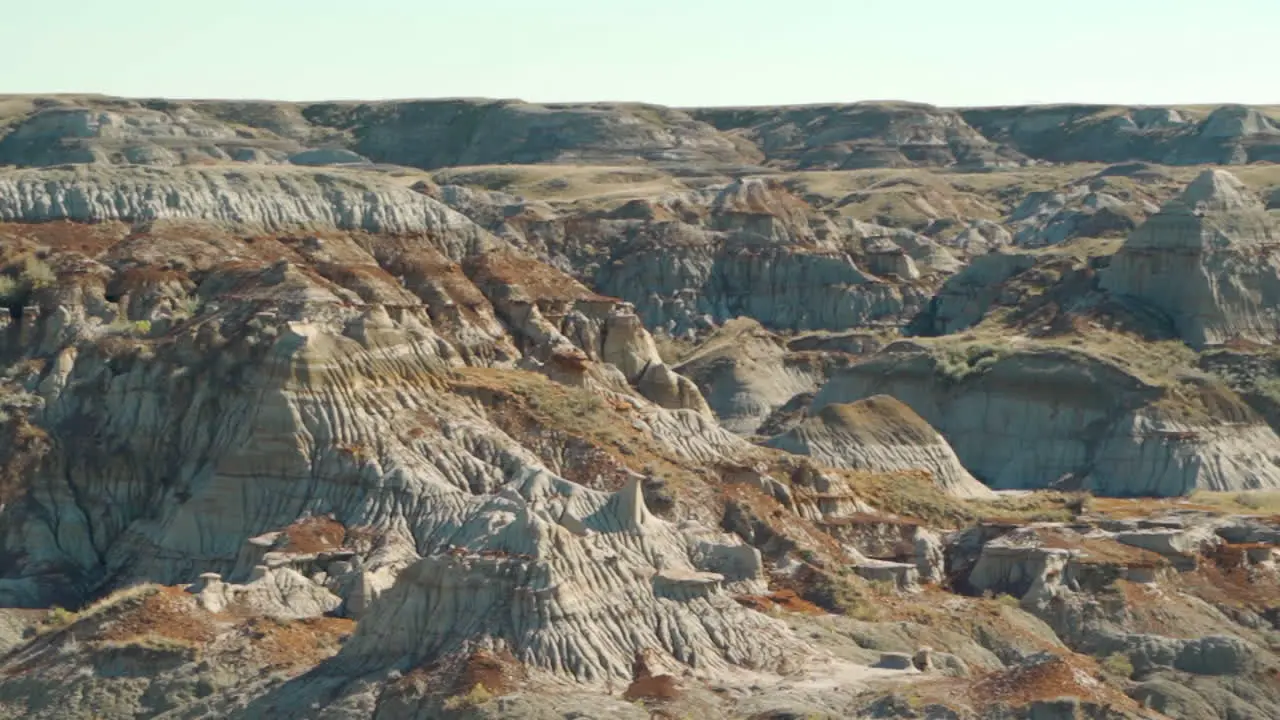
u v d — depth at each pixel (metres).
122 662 125.50
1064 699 112.69
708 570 144.75
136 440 162.38
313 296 170.38
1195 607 157.75
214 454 159.50
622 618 120.44
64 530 157.88
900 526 168.12
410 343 166.75
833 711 113.25
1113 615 153.88
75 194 188.50
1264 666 145.38
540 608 117.50
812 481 171.38
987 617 147.12
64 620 136.12
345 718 112.69
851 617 143.00
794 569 152.12
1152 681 141.25
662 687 115.00
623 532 132.75
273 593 137.12
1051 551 159.62
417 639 118.19
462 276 195.00
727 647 122.75
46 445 161.88
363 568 140.62
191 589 136.38
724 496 161.00
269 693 118.88
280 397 155.75
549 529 122.12
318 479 153.25
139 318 175.12
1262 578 165.25
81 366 168.38
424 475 152.62
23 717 122.75
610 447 163.88
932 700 113.81
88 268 178.50
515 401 166.50
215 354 165.12
